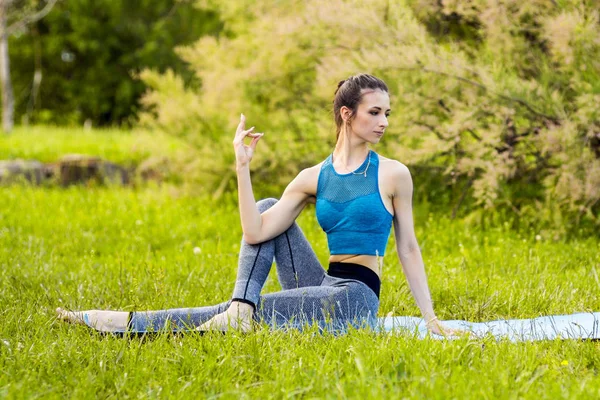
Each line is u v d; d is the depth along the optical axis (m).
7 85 20.56
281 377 3.84
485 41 9.21
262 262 4.71
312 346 4.31
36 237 8.73
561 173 8.16
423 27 8.94
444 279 6.30
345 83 4.71
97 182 13.66
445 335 4.42
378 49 8.48
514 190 9.37
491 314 5.55
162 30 34.28
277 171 10.61
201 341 4.28
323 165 4.78
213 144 11.14
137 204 11.17
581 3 8.01
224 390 3.79
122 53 36.97
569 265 7.23
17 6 22.22
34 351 4.35
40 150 16.41
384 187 4.64
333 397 3.54
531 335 4.64
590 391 3.58
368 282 4.66
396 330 4.64
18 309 5.26
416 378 3.66
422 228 8.83
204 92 11.53
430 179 9.62
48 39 35.94
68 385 3.85
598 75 8.11
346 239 4.67
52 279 6.55
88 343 4.40
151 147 11.85
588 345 4.39
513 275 6.63
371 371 3.91
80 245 8.55
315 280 4.86
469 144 8.41
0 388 3.69
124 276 6.30
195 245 8.68
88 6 35.19
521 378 3.80
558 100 8.22
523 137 8.88
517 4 8.65
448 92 8.59
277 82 10.48
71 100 37.09
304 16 9.54
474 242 8.25
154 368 4.10
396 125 8.71
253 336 4.30
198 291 6.12
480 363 4.05
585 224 8.70
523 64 9.12
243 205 4.66
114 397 3.72
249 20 11.52
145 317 4.66
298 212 4.84
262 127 10.61
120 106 36.34
